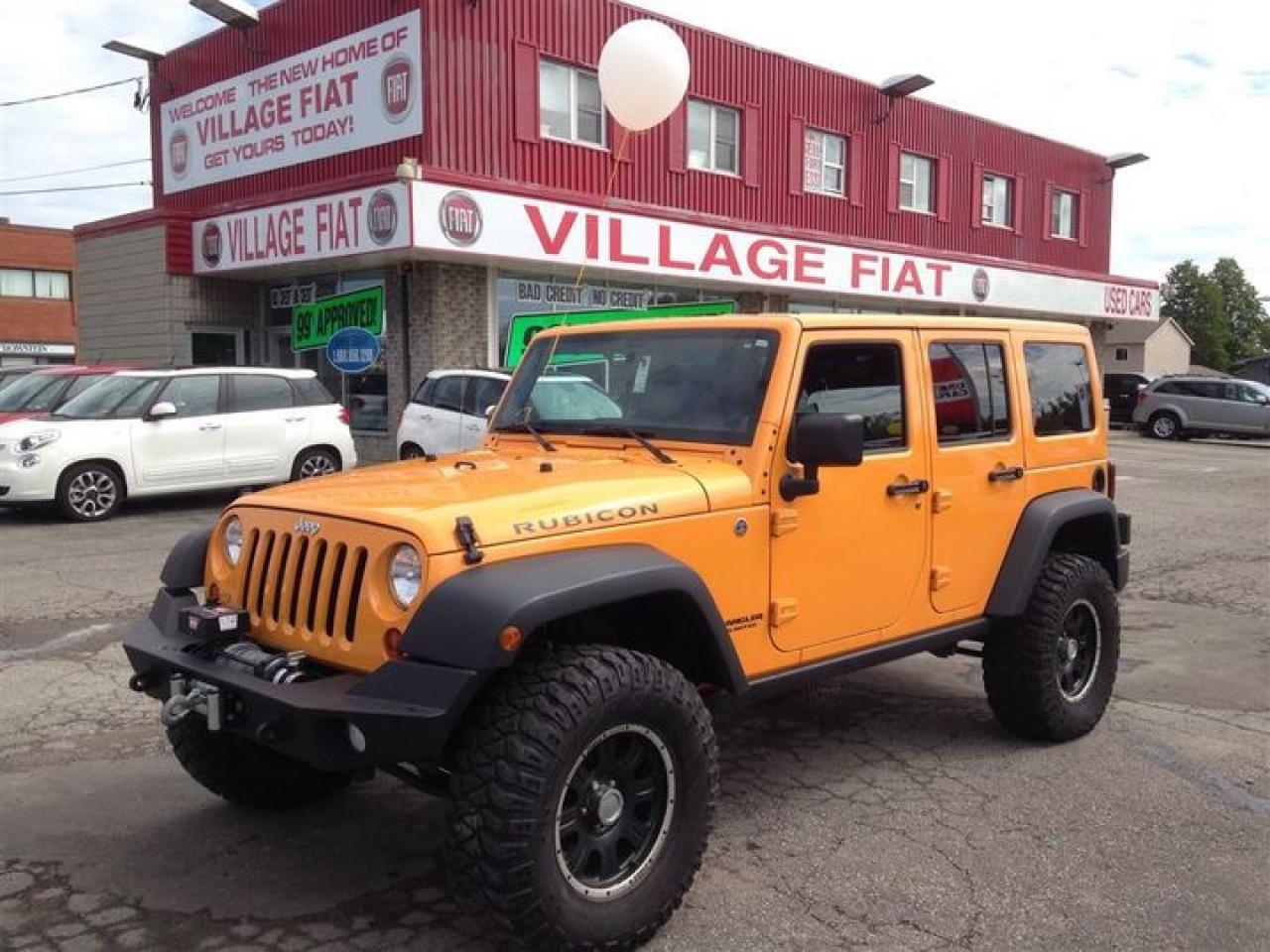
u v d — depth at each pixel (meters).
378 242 14.38
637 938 3.15
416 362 15.85
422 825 4.11
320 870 3.72
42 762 4.70
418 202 13.94
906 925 3.36
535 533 3.17
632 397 4.23
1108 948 3.24
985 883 3.64
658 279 18.16
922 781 4.55
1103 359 51.91
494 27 16.16
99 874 3.67
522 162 16.66
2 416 13.14
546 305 17.00
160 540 10.46
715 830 4.04
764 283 19.17
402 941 3.25
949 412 4.52
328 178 17.17
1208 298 88.31
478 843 2.88
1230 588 8.89
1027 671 4.82
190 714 3.78
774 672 3.85
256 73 18.30
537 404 4.58
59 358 45.12
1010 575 4.74
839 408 4.04
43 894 3.51
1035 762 4.80
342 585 3.19
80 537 10.65
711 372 4.02
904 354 4.31
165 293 17.84
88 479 11.70
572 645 3.35
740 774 4.64
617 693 3.05
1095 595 5.05
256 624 3.49
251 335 18.78
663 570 3.27
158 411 12.02
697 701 3.29
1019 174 27.41
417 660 2.95
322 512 3.31
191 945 3.21
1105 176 30.48
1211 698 5.82
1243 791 4.48
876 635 4.22
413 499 3.30
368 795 4.39
